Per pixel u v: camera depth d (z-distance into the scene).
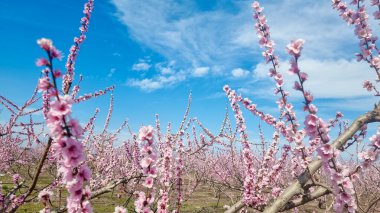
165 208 4.05
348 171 3.29
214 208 14.02
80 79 6.74
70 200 2.52
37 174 2.94
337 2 5.23
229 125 10.25
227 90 6.40
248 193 5.37
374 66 4.96
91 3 5.61
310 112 3.22
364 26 5.05
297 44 3.18
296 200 4.04
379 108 4.11
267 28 4.62
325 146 3.17
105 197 14.01
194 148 13.29
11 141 12.03
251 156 5.85
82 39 5.34
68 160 2.30
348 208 3.19
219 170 16.34
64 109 2.21
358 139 4.20
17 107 7.07
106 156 14.88
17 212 10.60
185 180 16.89
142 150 3.12
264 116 6.25
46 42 2.20
